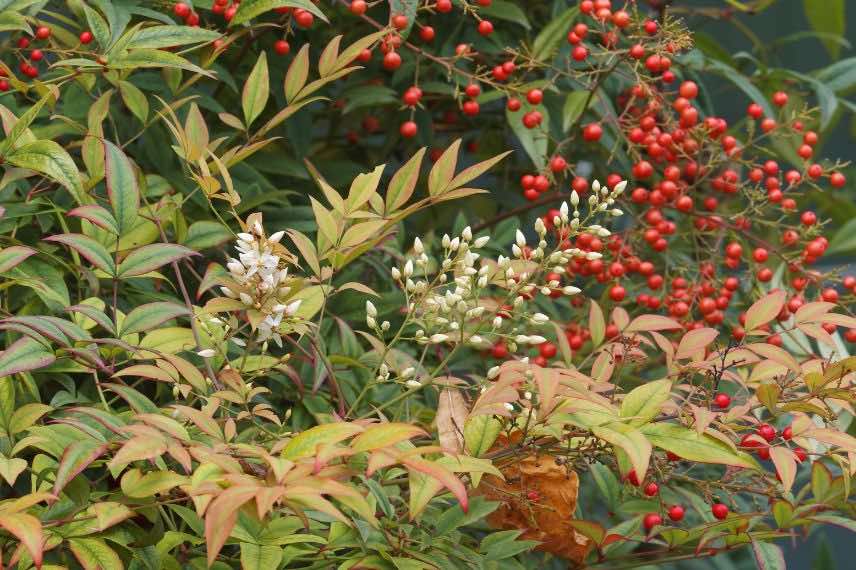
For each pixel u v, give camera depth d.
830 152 2.21
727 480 1.24
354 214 1.19
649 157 1.49
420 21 1.47
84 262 1.27
